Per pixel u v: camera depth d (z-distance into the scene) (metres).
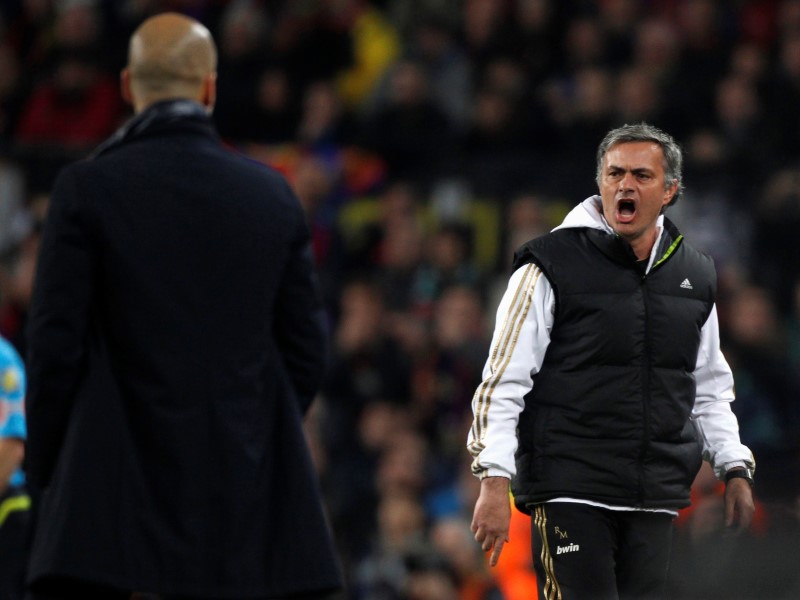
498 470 13.95
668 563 14.72
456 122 41.03
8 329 30.92
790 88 37.97
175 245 12.95
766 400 32.31
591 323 14.28
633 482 14.23
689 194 35.88
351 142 41.06
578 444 14.26
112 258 12.79
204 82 13.73
